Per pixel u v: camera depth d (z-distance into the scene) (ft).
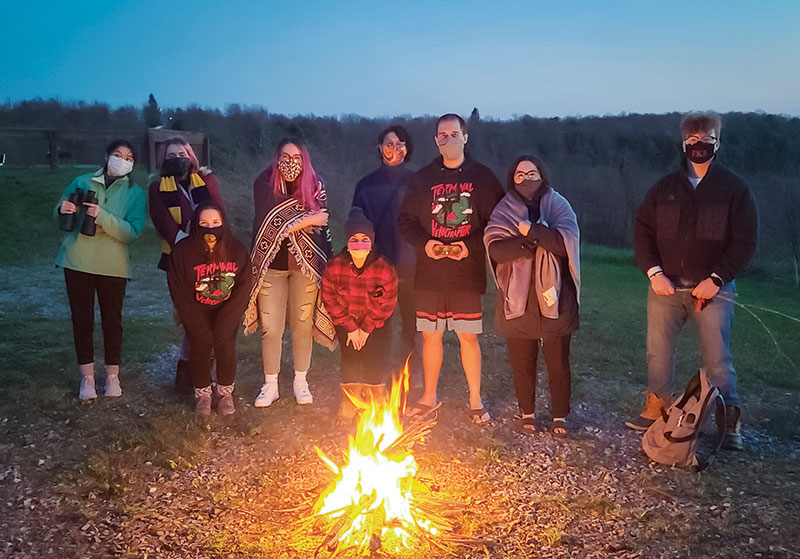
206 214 16.35
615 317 30.50
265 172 17.97
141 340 24.25
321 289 17.25
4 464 14.58
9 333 25.11
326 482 12.94
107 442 15.78
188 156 18.21
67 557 11.37
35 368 20.71
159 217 17.84
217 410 17.57
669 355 16.88
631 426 17.17
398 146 18.61
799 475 14.58
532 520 12.66
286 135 17.90
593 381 21.17
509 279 16.11
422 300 16.87
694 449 14.79
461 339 17.12
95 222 17.13
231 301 17.02
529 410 16.84
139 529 12.20
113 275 17.81
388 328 17.11
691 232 15.90
